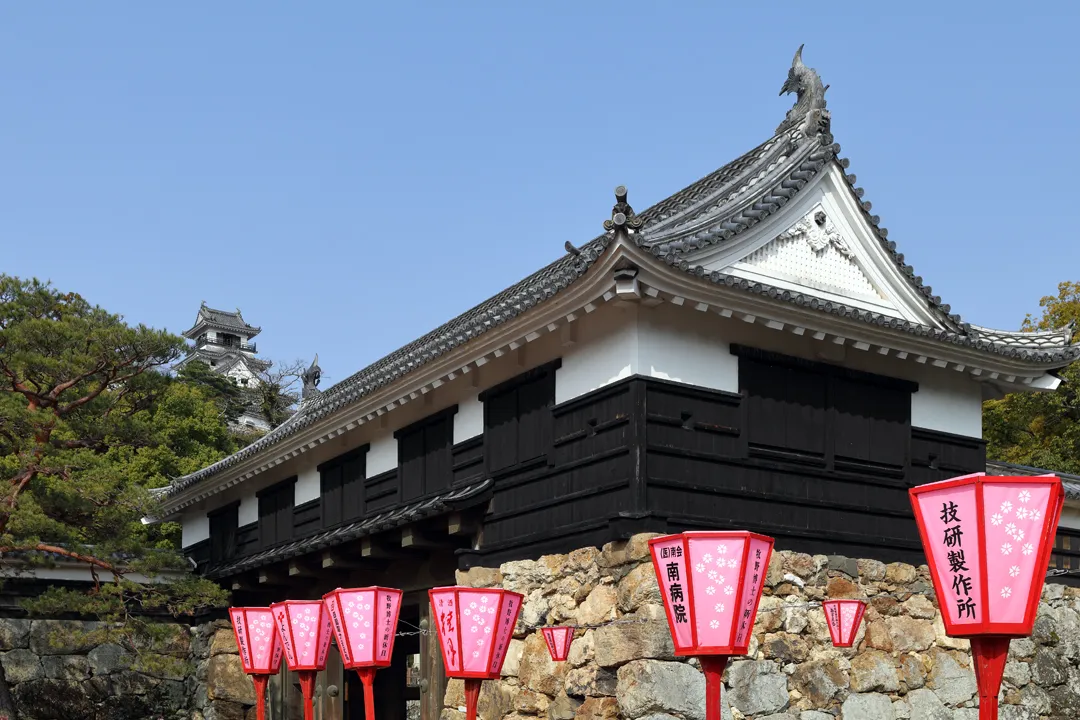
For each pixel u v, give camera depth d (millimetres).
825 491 13312
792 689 12055
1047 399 27719
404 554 15859
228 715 20875
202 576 20672
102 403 19484
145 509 18109
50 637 18578
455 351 13922
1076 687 15359
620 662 11367
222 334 85438
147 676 21703
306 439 18234
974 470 15031
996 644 5094
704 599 6016
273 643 10555
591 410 12570
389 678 19297
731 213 13602
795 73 15656
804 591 12570
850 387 13930
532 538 13141
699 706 11148
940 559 5289
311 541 17266
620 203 11148
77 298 18969
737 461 12523
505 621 7977
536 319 12664
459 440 15141
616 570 11758
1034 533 5016
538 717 12469
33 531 16922
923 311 14797
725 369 12742
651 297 11711
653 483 11773
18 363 17656
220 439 37719
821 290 13945
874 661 12930
